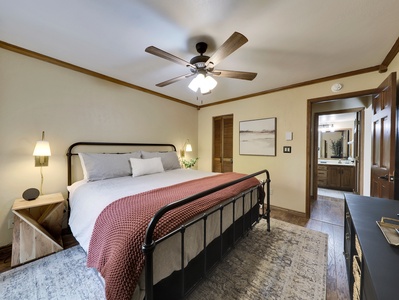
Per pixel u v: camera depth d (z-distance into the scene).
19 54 1.99
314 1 1.29
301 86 2.96
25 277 1.54
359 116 3.87
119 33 1.68
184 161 3.94
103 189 1.82
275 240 2.16
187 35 1.69
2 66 1.89
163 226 1.04
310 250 1.95
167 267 1.07
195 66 1.78
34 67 2.09
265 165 3.38
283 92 3.15
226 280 1.53
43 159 2.15
